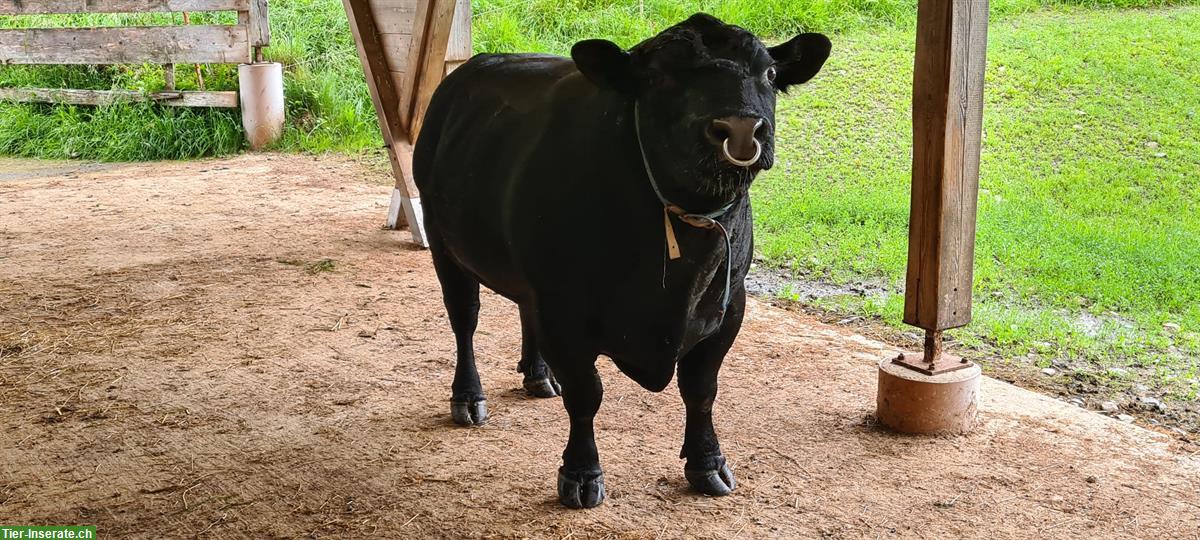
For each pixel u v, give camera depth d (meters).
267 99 13.08
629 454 4.25
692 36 3.00
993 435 4.46
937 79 4.19
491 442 4.39
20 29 14.57
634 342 3.41
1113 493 3.91
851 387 5.08
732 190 2.94
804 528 3.62
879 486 3.96
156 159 13.02
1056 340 5.73
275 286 6.95
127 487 3.96
